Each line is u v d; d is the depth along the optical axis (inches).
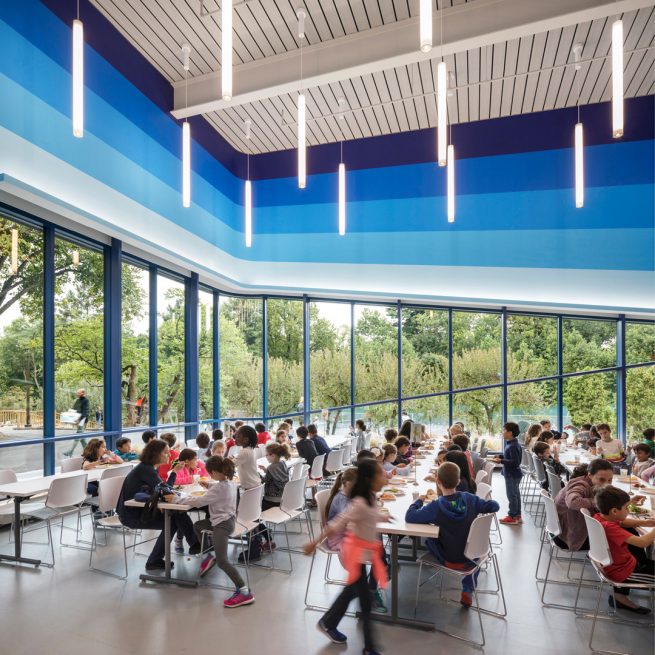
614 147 386.3
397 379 468.1
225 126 418.0
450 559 155.6
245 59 332.8
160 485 187.3
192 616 160.7
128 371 342.3
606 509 154.6
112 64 298.8
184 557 212.1
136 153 319.0
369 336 472.7
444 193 422.0
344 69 311.0
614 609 168.2
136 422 347.6
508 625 157.5
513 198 407.2
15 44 232.1
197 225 389.7
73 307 297.9
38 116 243.8
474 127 418.0
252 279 459.2
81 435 295.3
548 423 361.1
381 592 183.0
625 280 382.6
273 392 466.9
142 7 285.0
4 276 254.5
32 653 138.9
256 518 194.5
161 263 367.6
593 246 389.4
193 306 406.3
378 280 434.0
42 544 227.6
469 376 461.1
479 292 413.1
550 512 186.1
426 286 423.8
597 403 440.8
